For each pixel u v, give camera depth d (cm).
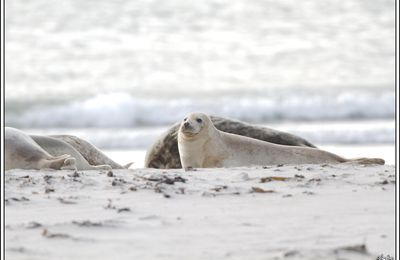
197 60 11256
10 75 10600
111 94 9525
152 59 11319
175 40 12069
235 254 1786
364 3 13000
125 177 2850
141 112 8800
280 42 11869
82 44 11950
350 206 2328
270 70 10669
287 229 2039
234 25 12588
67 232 1991
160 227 2053
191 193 2539
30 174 2914
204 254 1784
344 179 2798
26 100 9306
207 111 8838
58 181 2733
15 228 2025
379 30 12012
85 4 13188
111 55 11519
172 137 4250
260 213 2238
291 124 8244
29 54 11512
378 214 2219
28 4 13088
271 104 8856
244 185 2691
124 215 2216
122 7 13175
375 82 9750
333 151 6228
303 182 2741
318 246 1861
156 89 9831
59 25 12544
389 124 7819
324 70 10544
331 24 12406
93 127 8619
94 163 3800
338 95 9069
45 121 8788
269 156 3712
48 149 3403
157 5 13250
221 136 3728
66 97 9412
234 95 9344
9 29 12275
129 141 7444
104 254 1778
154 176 2822
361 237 1955
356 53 11200
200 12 13050
